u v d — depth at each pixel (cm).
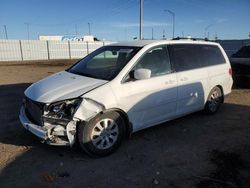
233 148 468
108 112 426
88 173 383
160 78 495
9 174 380
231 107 731
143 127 484
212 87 628
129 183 360
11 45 3953
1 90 1030
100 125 422
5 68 2308
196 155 440
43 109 403
